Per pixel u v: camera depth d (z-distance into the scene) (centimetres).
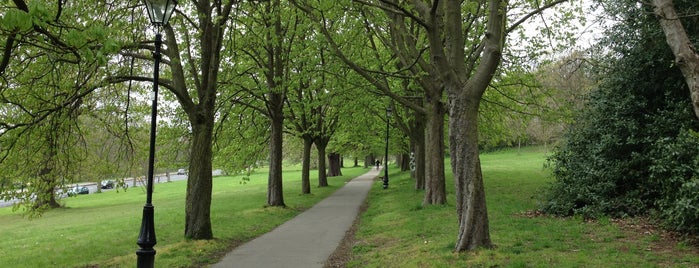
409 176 3631
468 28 1680
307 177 2728
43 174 1085
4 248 1346
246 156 2186
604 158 1277
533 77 1636
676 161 960
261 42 1586
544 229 989
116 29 1005
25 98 995
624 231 954
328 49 1522
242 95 1784
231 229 1345
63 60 780
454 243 856
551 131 3378
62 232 1631
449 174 3316
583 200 1231
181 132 1794
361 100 1756
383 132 3350
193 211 1167
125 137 1262
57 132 1059
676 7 1165
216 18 1178
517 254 749
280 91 1695
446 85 824
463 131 801
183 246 1070
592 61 1538
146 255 777
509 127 2452
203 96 1202
